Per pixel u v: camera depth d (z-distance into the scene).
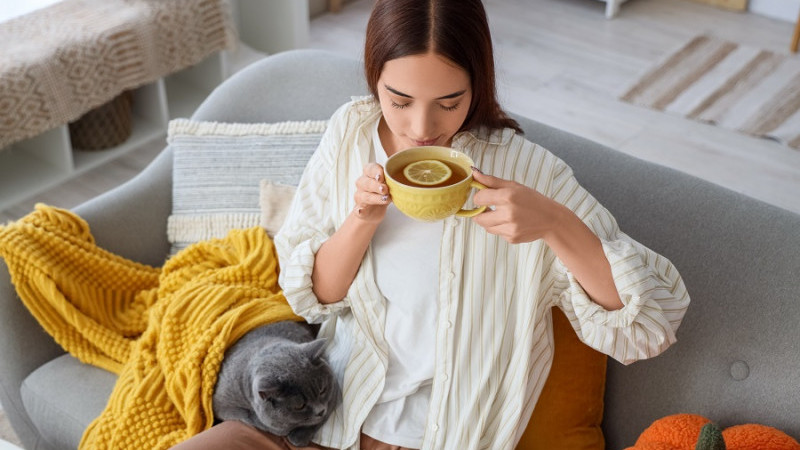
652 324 1.24
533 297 1.31
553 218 1.15
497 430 1.37
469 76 1.14
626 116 3.54
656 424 1.35
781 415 1.36
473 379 1.34
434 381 1.35
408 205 1.08
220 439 1.39
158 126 3.26
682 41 4.09
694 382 1.44
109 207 1.87
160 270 1.88
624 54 3.99
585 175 1.60
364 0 4.47
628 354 1.31
